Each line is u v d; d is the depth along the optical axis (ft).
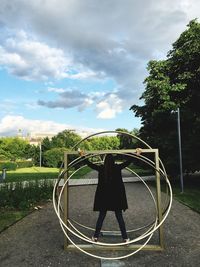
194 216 26.66
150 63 59.00
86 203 35.32
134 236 20.92
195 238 19.98
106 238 20.59
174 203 33.71
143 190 46.42
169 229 22.40
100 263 15.85
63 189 18.20
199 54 57.21
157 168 18.03
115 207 17.98
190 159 52.80
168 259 16.31
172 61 59.06
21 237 20.56
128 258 16.55
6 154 231.91
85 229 23.17
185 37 58.39
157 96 56.85
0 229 22.58
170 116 55.21
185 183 56.80
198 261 15.97
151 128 60.39
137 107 62.59
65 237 17.95
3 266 15.42
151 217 27.04
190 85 58.75
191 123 55.01
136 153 18.15
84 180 62.54
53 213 28.99
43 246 18.62
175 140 53.47
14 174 93.25
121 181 18.30
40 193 37.11
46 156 164.55
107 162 18.10
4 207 31.48
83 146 239.30
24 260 16.26
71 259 16.43
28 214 28.45
